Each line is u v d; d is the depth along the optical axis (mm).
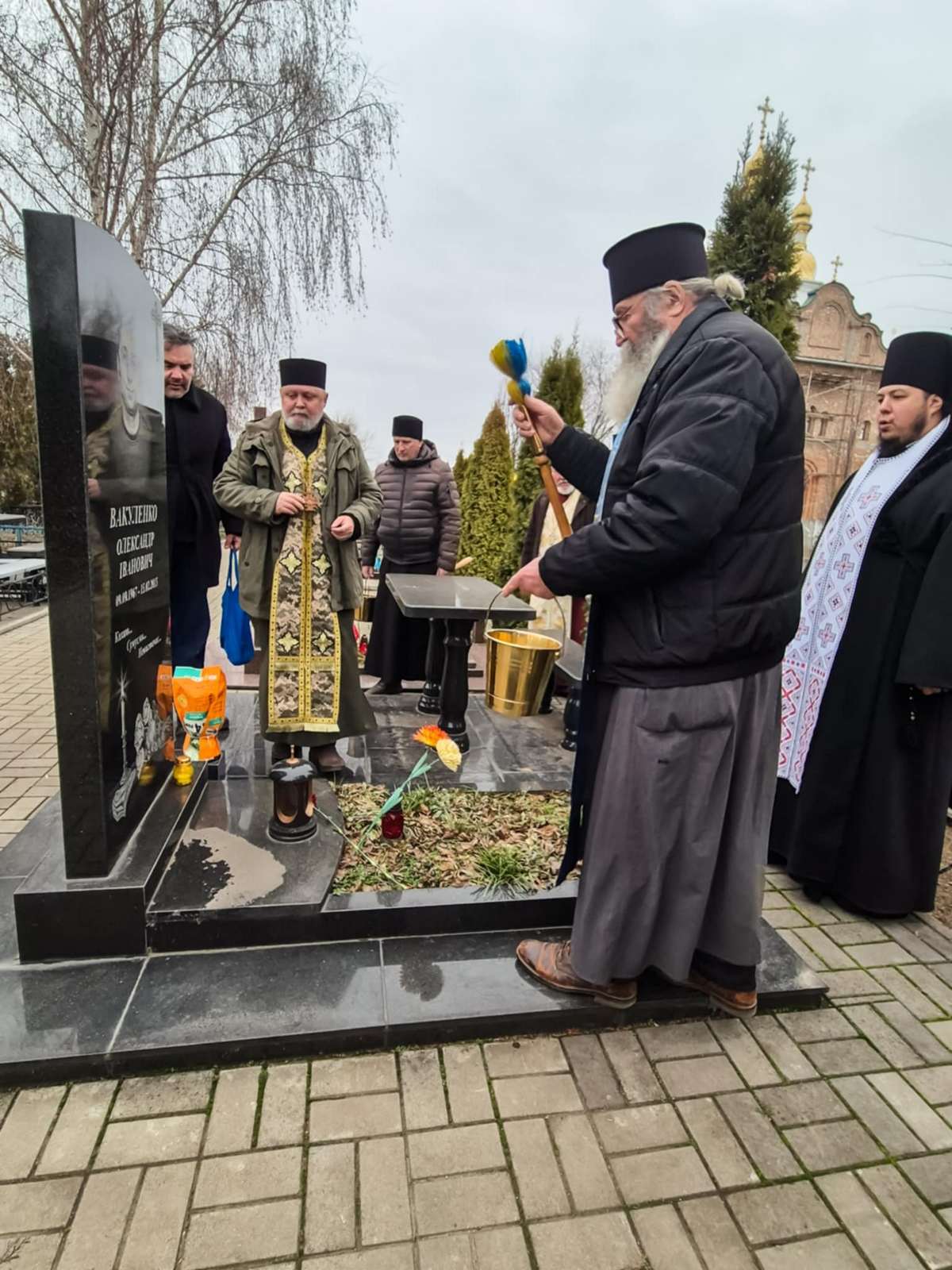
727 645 1729
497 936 2322
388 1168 1594
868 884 2660
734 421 1599
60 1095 1737
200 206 7871
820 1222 1542
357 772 3285
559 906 2381
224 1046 1822
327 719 3084
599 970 1924
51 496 1891
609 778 1862
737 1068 1938
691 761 1792
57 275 1800
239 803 2842
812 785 2754
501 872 2457
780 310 6219
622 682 1820
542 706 4152
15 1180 1524
